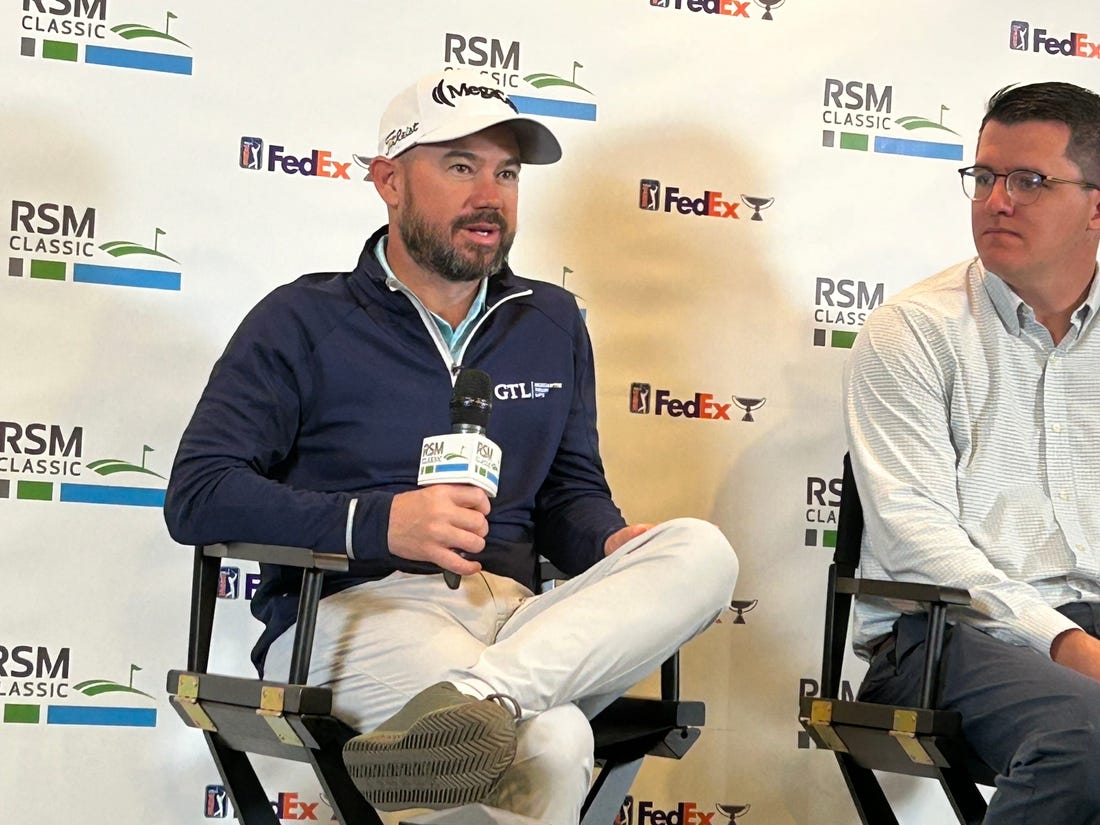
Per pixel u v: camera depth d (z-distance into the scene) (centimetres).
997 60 312
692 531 214
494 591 233
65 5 274
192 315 277
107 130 275
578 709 203
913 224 307
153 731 270
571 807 195
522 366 248
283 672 226
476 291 251
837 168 304
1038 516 242
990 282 249
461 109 240
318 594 204
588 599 206
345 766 196
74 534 270
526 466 246
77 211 273
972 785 218
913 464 239
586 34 295
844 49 305
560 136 294
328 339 239
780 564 298
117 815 268
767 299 300
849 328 304
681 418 296
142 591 272
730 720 294
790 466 299
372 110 286
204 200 279
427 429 239
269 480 219
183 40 278
